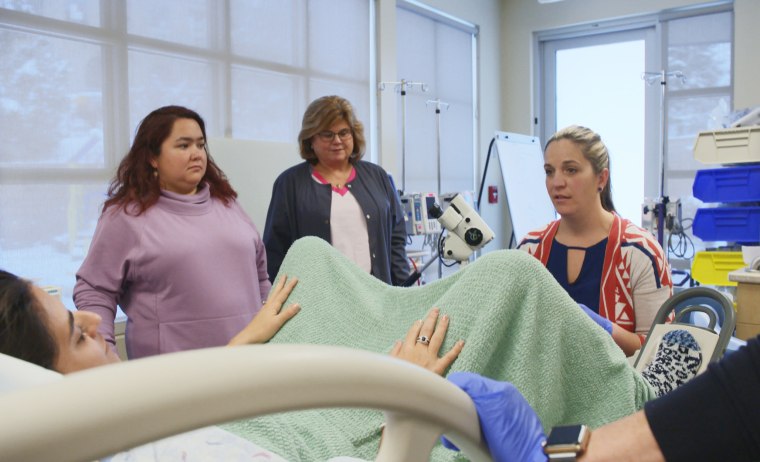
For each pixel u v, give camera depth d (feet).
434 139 17.93
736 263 10.71
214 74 11.68
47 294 3.00
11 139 8.85
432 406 1.78
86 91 9.67
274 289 4.56
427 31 17.56
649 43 18.08
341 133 8.31
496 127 20.21
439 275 17.24
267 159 10.66
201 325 6.04
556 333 3.34
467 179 19.35
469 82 19.34
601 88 19.04
